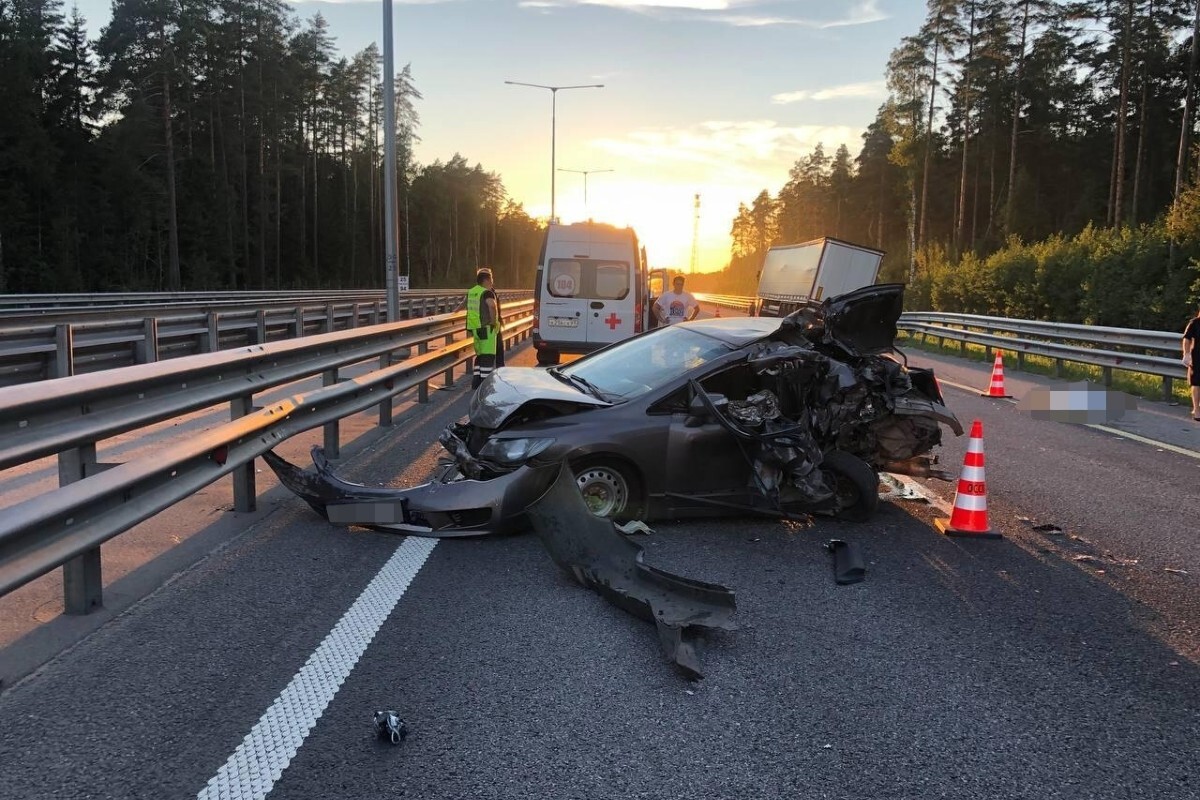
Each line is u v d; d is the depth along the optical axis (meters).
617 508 5.89
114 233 55.59
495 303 13.09
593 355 7.35
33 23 55.75
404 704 3.45
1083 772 3.11
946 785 3.00
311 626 4.17
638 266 17.14
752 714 3.46
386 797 2.82
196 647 3.88
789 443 5.88
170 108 52.28
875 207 83.75
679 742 3.23
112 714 3.27
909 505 6.98
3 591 3.25
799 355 6.23
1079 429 10.90
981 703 3.61
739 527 6.21
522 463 5.63
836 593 4.90
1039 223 62.25
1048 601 4.83
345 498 5.59
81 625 4.04
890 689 3.72
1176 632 4.42
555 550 4.88
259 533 5.58
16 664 3.63
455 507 5.43
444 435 6.68
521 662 3.87
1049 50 49.75
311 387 13.69
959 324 23.56
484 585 4.82
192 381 5.05
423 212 105.31
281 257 76.06
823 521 6.41
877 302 6.56
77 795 2.77
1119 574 5.33
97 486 3.85
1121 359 14.71
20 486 6.67
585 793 2.88
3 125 48.81
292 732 3.20
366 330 8.83
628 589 4.49
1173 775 3.10
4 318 13.82
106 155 53.59
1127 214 55.97
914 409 6.56
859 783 3.00
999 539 6.04
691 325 7.25
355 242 84.69
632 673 3.79
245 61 64.38
